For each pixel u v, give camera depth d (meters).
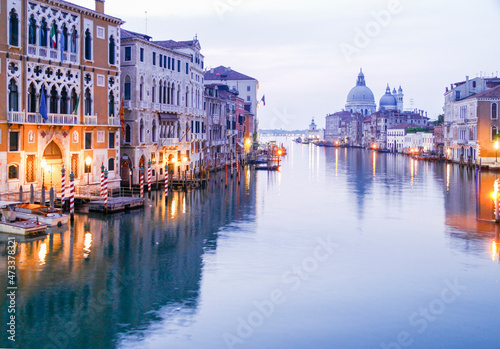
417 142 142.88
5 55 34.19
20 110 35.56
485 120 85.56
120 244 28.56
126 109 49.84
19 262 24.81
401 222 36.22
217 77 111.12
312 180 67.88
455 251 27.73
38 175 37.19
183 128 61.53
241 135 101.69
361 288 21.70
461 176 73.94
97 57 42.97
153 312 19.11
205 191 53.19
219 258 26.06
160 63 54.78
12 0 34.56
